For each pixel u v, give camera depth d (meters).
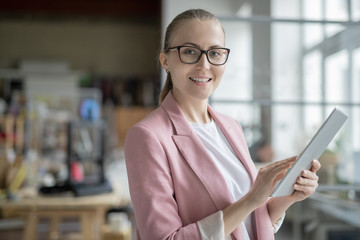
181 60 1.03
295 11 2.27
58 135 6.58
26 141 5.60
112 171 6.35
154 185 0.94
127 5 11.20
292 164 0.93
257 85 2.31
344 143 2.32
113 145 9.53
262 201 0.93
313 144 0.91
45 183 4.59
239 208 0.93
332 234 2.36
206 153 1.03
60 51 11.68
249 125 2.34
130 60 11.91
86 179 3.99
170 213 0.93
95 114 3.74
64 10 11.06
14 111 5.66
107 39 11.88
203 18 1.04
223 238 0.90
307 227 2.38
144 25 12.02
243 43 2.27
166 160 0.99
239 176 1.10
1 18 11.49
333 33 2.27
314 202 2.38
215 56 1.04
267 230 1.08
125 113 10.72
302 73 2.30
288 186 0.96
